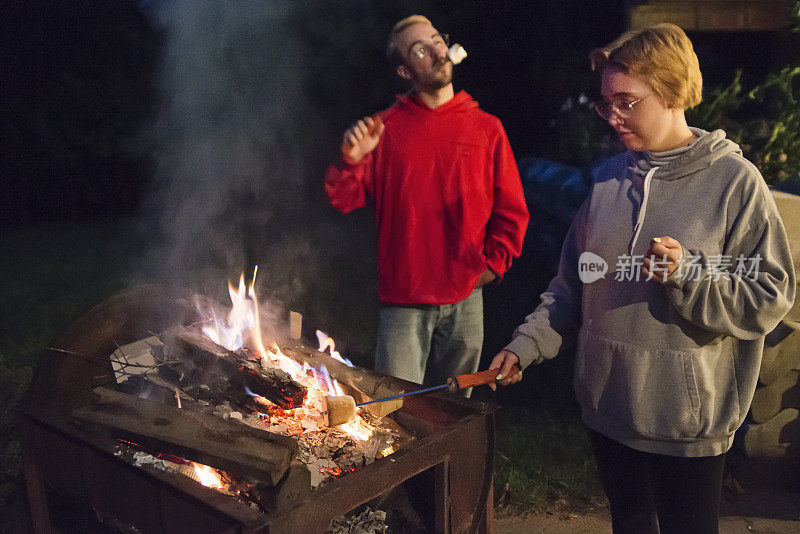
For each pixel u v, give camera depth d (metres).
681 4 3.90
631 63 1.63
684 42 1.62
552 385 4.12
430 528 2.40
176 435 1.96
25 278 6.82
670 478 1.78
